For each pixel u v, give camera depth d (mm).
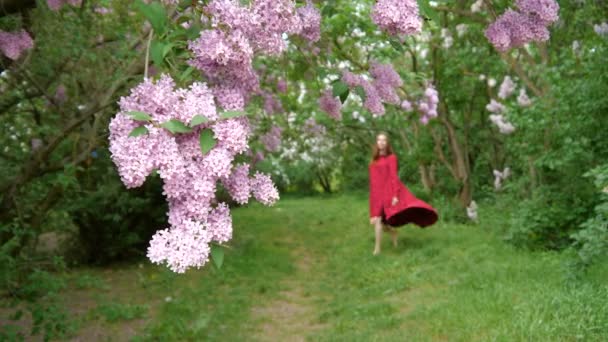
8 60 3959
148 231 8773
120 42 4336
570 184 6926
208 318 5312
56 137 4137
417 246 8055
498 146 12000
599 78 6043
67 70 4773
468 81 9922
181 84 1599
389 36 1966
